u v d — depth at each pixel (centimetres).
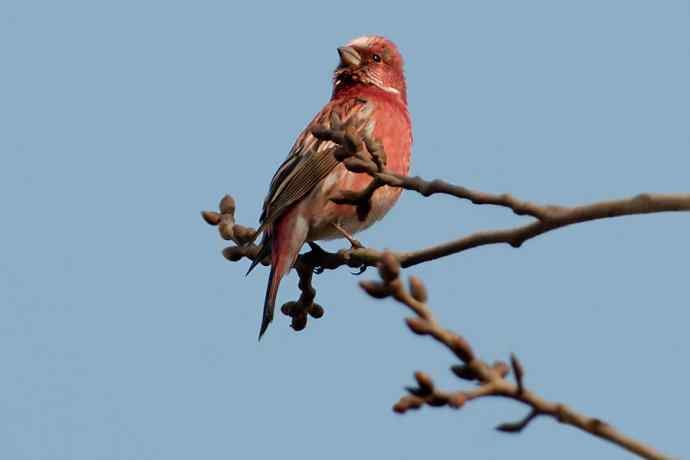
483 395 507
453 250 750
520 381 510
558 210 645
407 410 507
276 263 1248
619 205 608
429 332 519
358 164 739
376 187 743
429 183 706
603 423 509
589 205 626
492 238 711
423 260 767
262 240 1285
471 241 730
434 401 507
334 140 746
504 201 658
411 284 534
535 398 511
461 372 518
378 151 739
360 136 752
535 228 659
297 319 1051
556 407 509
